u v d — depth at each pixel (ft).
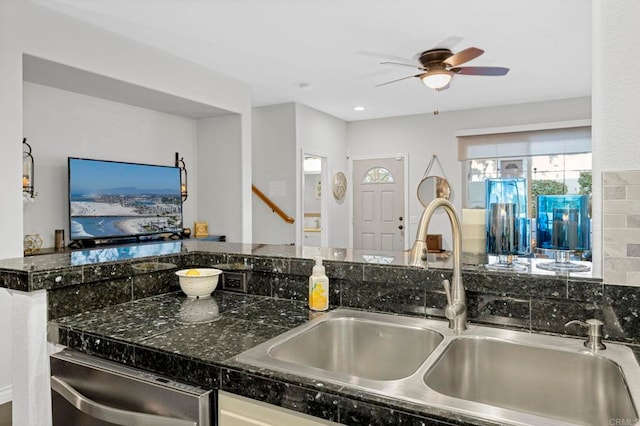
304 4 9.39
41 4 9.28
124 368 3.67
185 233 15.78
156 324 4.21
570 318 3.76
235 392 3.13
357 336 4.45
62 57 9.77
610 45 3.60
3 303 8.63
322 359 4.30
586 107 17.24
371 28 10.69
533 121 18.26
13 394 4.41
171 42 11.56
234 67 13.74
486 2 9.31
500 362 3.74
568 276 3.77
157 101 13.56
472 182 19.98
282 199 18.45
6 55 8.66
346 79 14.99
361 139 22.27
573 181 17.85
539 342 3.62
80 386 3.85
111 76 10.91
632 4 3.52
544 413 3.53
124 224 13.62
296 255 5.46
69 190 12.09
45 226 12.06
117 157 13.89
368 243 22.17
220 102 14.47
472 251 5.06
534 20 10.23
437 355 3.40
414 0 9.20
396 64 12.34
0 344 8.57
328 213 20.98
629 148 3.52
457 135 19.72
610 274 3.58
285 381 2.90
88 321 4.30
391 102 18.34
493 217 4.84
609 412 3.21
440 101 18.12
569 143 17.60
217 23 10.37
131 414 3.47
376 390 2.70
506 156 18.84
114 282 4.96
